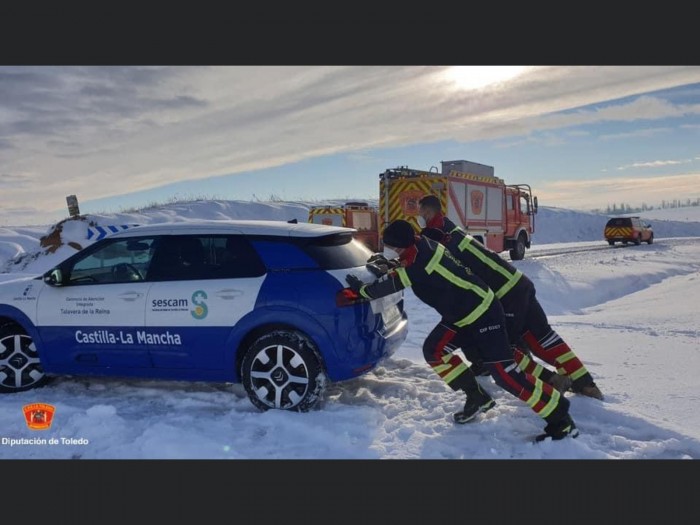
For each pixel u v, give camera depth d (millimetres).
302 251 5098
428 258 4535
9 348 5824
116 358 5449
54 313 5602
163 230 5508
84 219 14984
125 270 5527
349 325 4883
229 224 5406
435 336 4785
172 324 5242
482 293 4547
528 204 21219
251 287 5062
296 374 4945
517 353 5234
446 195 15445
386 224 16078
